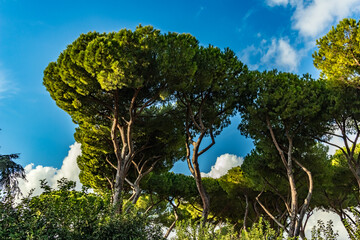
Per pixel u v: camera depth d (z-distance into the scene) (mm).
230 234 6676
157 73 8969
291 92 10867
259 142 12992
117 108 9664
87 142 12766
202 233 6234
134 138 13023
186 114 11172
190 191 18828
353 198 17609
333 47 10789
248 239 6492
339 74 10836
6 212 4926
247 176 15734
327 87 11414
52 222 5055
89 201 5895
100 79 8109
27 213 5074
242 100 11758
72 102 9719
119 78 8141
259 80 11844
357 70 10445
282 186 14531
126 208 6484
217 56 10633
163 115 12484
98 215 5754
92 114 10508
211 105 11578
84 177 14273
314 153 13578
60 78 9516
